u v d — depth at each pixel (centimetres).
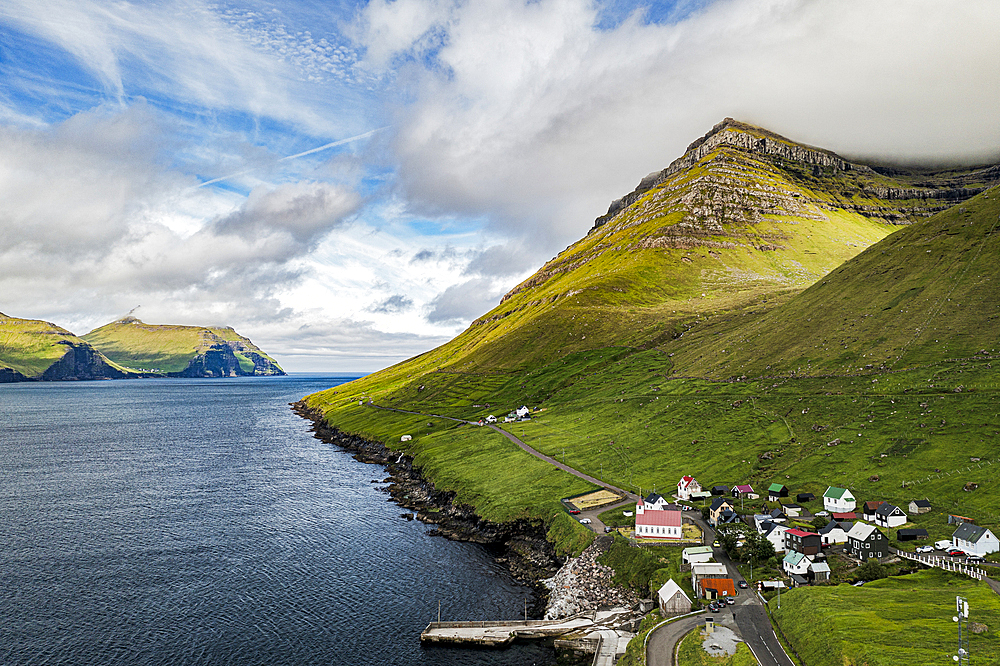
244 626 8919
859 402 14638
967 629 6322
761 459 13738
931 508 10275
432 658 8131
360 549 12331
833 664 6159
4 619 9000
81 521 14075
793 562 8838
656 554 10106
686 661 6806
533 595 10200
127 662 7869
